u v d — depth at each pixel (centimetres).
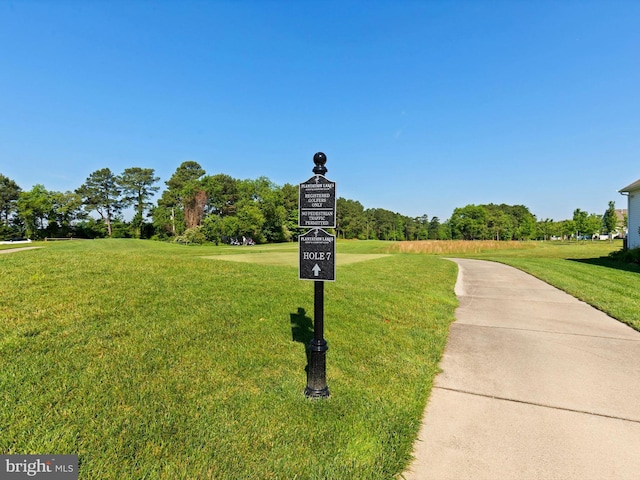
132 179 7575
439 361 459
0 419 257
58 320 423
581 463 257
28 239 6056
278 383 356
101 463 230
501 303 820
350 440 277
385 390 361
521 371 427
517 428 303
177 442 256
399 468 250
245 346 429
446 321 643
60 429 254
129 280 614
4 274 589
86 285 561
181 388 324
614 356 477
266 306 577
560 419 317
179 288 604
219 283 672
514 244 3916
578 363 453
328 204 326
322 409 315
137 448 246
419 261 1734
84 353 359
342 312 605
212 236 5894
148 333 423
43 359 338
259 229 6644
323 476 237
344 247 4272
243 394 328
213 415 291
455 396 362
